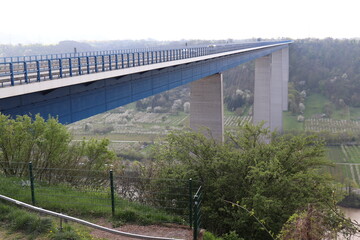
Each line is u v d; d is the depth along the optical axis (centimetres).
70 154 1725
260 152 1750
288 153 1738
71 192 1444
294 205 1502
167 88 3375
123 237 1099
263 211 1450
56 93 1972
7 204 1225
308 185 1579
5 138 1541
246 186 1641
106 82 2425
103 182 1694
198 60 3775
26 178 1516
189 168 1708
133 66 2556
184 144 1845
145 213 1282
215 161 1675
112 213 1245
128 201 1422
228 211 1502
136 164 1878
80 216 1241
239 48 5553
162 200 1492
